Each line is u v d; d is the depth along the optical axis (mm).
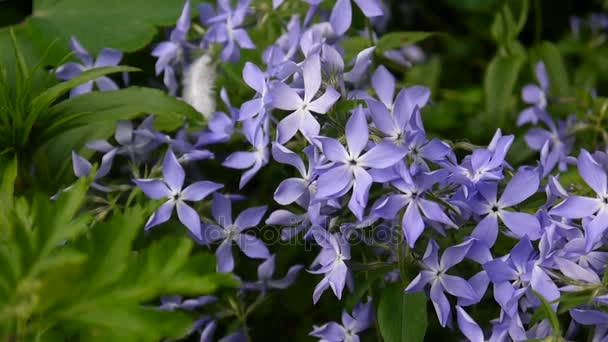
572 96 572
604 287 429
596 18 654
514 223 438
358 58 454
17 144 471
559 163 520
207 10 527
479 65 646
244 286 474
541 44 580
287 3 534
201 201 478
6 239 424
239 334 477
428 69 599
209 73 509
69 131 481
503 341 444
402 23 665
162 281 412
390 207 427
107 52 503
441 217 428
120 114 473
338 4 477
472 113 569
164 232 470
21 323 410
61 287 403
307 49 460
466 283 443
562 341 418
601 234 432
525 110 552
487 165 434
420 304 444
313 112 440
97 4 537
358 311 468
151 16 536
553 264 436
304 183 449
